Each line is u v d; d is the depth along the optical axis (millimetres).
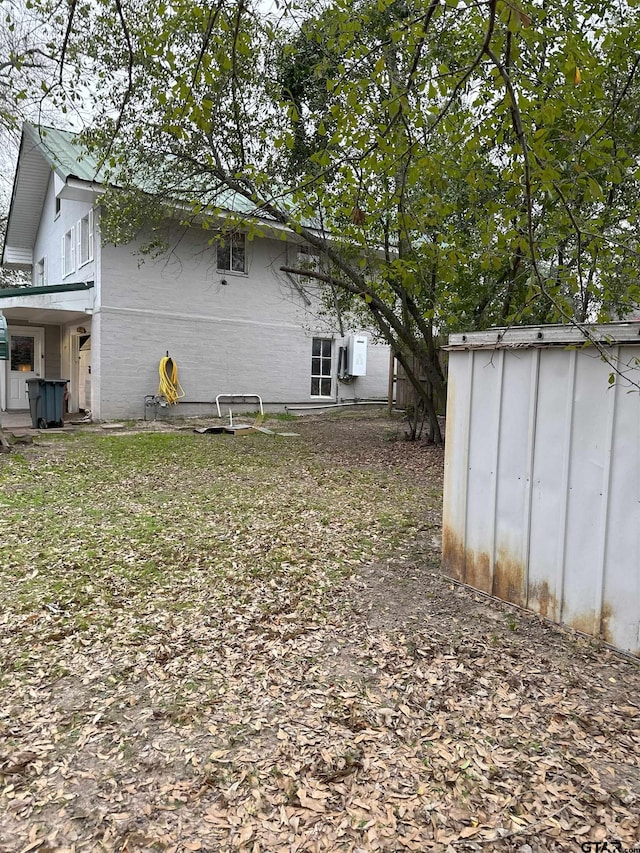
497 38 2369
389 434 11422
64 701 2557
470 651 2984
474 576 3787
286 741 2285
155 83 7848
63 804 1946
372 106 2762
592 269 3359
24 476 7219
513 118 2178
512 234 2865
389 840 1804
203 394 14234
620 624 2930
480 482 3719
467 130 3660
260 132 7570
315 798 1980
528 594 3418
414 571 4160
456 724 2389
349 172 3404
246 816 1900
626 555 2889
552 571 3268
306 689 2658
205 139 8344
